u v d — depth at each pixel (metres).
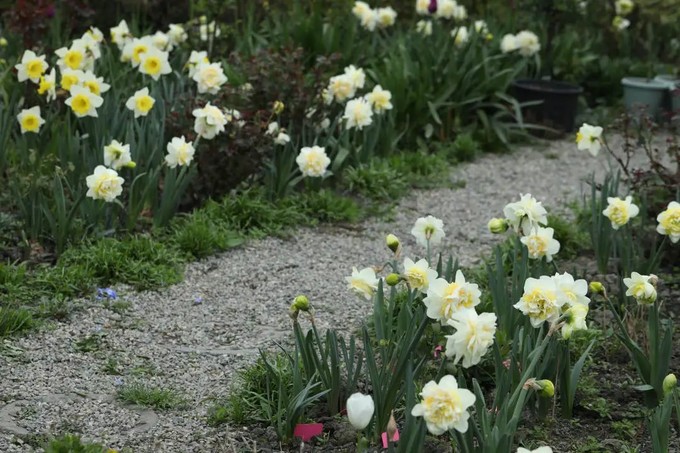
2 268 8.57
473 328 5.37
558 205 11.91
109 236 9.58
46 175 10.33
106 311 8.33
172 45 13.88
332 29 14.83
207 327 8.20
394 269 6.78
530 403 6.87
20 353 7.49
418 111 13.91
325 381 6.71
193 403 6.94
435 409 5.07
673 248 9.69
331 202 11.00
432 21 15.47
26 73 10.77
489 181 12.82
